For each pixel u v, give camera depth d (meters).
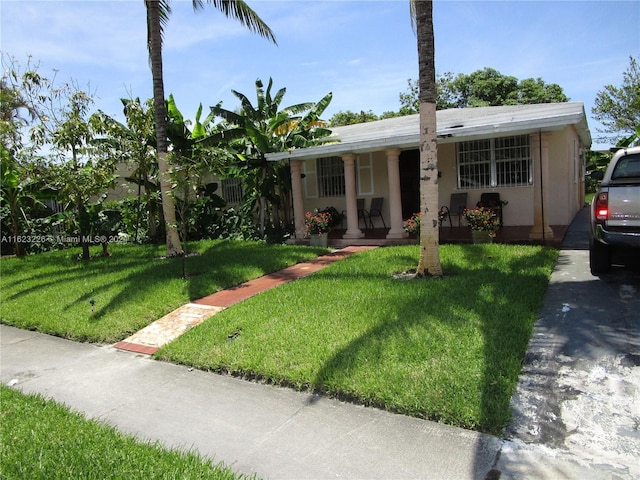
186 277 8.62
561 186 11.45
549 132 9.37
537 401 3.65
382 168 13.77
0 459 3.34
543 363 4.23
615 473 2.83
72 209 13.74
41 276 10.27
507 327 4.86
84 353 5.85
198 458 3.27
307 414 3.86
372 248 11.01
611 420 3.36
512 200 11.78
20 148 12.88
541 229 9.57
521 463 2.98
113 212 13.49
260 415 3.91
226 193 17.97
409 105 34.75
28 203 14.89
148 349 5.74
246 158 13.84
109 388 4.73
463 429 3.42
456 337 4.70
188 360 5.17
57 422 3.93
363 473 3.02
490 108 14.61
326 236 12.08
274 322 5.81
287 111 13.96
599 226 6.33
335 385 4.11
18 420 4.00
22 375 5.27
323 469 3.10
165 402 4.32
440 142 11.07
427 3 6.68
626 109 25.23
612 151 23.92
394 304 5.87
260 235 14.16
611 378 3.91
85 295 7.94
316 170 14.86
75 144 12.02
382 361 4.39
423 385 3.90
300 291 7.02
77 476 3.08
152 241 15.43
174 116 13.21
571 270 7.27
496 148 11.85
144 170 13.98
